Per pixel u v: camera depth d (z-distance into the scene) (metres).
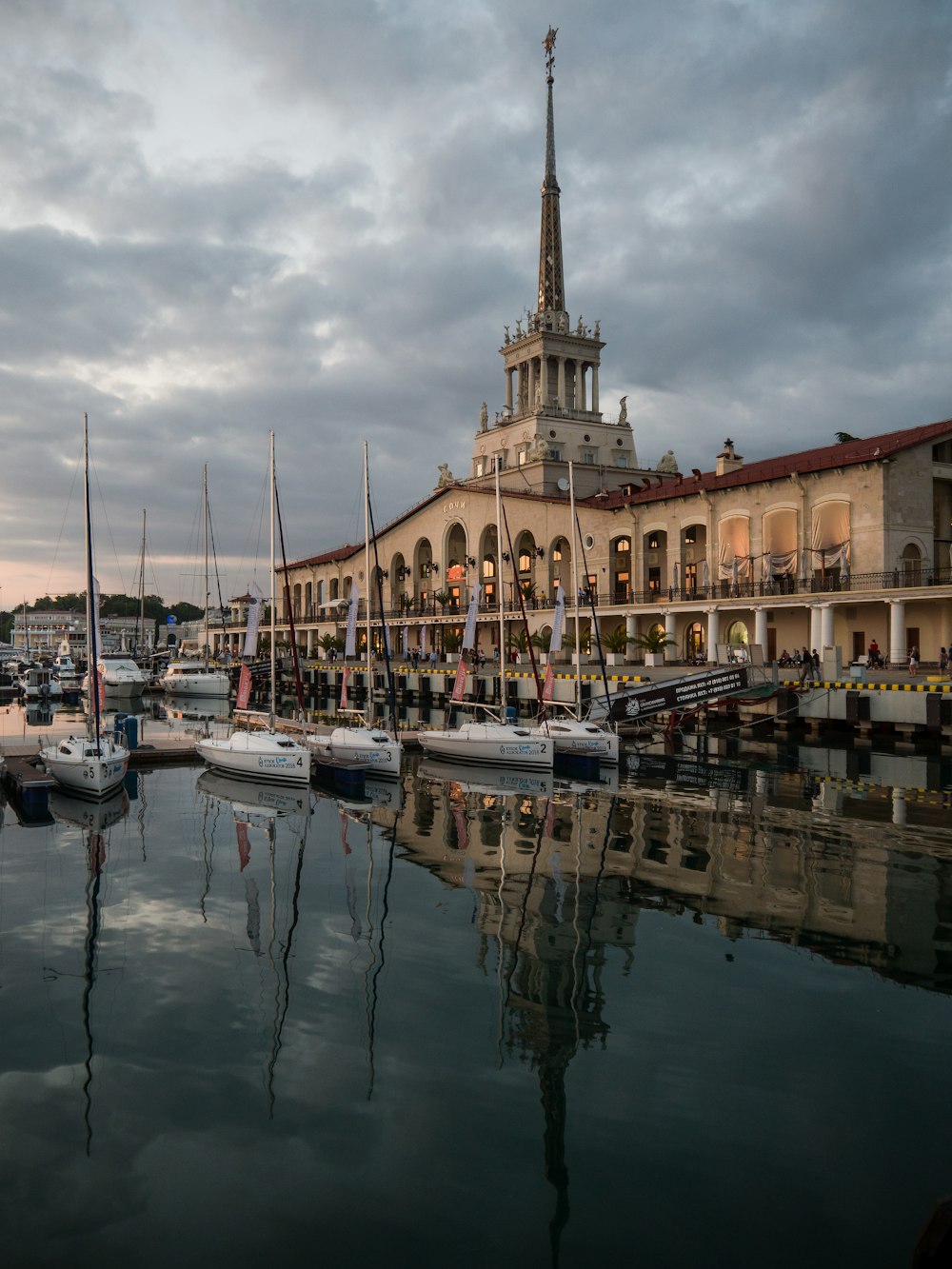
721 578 61.03
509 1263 7.23
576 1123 9.26
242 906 16.88
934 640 49.97
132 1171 8.52
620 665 58.38
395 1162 8.62
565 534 74.50
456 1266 7.20
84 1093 9.96
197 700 71.56
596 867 19.56
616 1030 11.46
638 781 31.27
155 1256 7.35
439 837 22.70
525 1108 9.58
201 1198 8.11
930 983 12.99
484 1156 8.71
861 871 19.09
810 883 18.20
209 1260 7.28
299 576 118.19
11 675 84.38
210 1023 11.73
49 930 15.55
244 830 23.58
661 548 68.25
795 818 24.64
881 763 34.28
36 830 23.56
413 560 94.12
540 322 97.06
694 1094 9.87
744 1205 7.95
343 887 18.14
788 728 44.06
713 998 12.50
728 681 43.47
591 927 15.56
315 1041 11.21
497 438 98.94
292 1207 7.96
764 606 54.41
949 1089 9.98
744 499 59.59
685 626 65.19
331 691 78.25
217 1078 10.28
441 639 85.62
